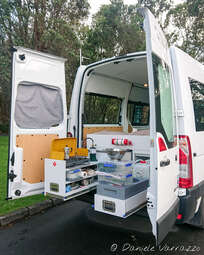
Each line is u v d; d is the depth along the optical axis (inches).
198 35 503.8
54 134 133.9
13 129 113.5
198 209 118.5
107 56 434.6
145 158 131.9
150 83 82.7
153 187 81.8
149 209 82.3
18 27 407.8
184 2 503.2
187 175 102.3
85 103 167.2
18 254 108.1
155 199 80.8
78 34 432.8
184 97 107.1
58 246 115.1
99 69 164.1
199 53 508.4
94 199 113.0
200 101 125.1
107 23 425.7
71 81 395.9
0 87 413.1
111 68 167.3
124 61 152.7
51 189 116.0
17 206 154.6
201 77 134.2
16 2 399.5
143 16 84.5
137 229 130.6
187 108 107.9
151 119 83.1
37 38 417.4
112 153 125.0
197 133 114.0
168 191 89.7
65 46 388.5
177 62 108.0
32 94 124.5
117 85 199.9
